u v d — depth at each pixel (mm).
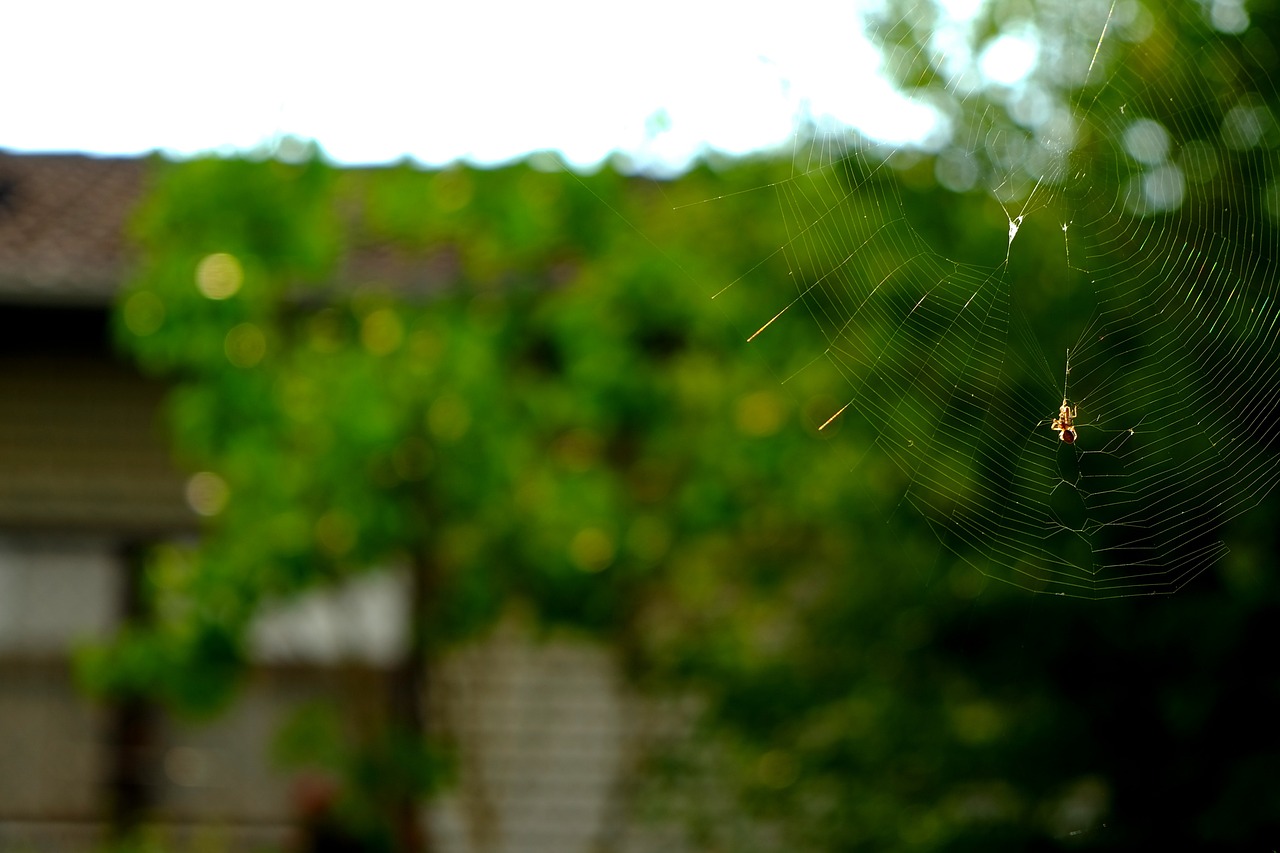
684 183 6527
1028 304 5676
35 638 8945
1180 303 5242
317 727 6988
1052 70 5656
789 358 6312
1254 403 5180
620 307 6656
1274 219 5094
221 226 6535
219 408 6559
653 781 7426
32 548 9016
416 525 6836
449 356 6543
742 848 7094
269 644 8375
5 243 9664
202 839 8539
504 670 8312
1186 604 5820
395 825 7254
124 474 9086
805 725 6594
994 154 5668
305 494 6598
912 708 6414
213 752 8797
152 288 6523
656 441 6875
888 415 5871
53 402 9094
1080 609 5961
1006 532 5668
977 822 6355
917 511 6008
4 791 8789
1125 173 5367
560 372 7266
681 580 6949
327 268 6762
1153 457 5430
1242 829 5773
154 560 7840
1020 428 5648
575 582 6797
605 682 8445
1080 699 6203
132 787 8820
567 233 6746
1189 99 5273
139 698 7559
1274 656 5848
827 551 6781
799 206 5820
